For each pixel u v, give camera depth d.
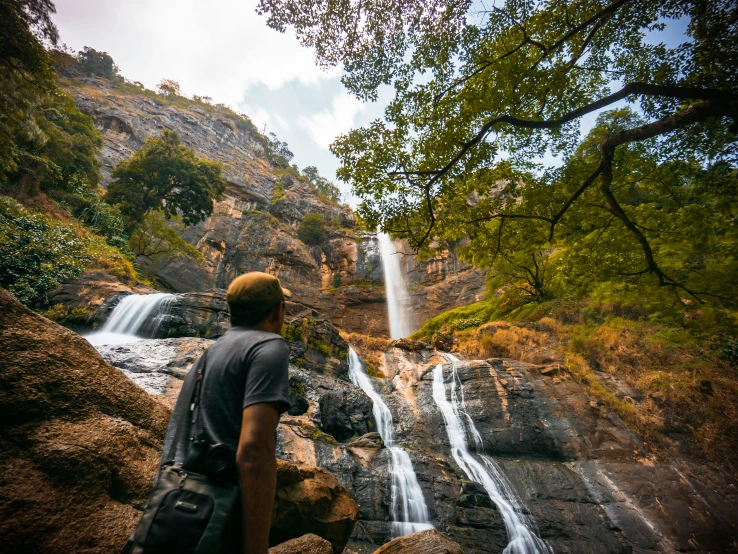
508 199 10.93
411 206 10.23
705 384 14.87
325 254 53.41
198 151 67.19
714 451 13.06
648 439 13.72
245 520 1.13
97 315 15.12
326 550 3.16
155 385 8.73
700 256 10.45
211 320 14.90
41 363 2.19
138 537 1.09
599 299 11.70
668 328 17.06
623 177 10.01
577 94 9.23
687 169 9.31
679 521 10.67
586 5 8.04
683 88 6.91
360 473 10.04
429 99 9.58
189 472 1.22
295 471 3.58
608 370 16.77
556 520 10.53
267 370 1.36
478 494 10.63
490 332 22.11
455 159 9.07
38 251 16.55
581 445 13.55
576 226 11.14
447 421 14.89
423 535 3.34
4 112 14.53
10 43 12.88
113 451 2.28
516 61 8.10
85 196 24.88
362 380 17.38
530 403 14.98
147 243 28.88
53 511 1.86
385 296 46.44
